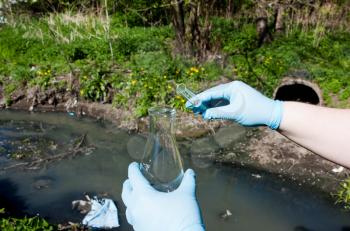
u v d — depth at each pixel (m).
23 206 4.54
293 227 4.34
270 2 9.07
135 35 8.84
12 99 7.09
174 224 1.31
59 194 4.79
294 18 9.29
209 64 7.35
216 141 5.82
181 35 7.68
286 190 4.88
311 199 4.73
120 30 9.25
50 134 6.28
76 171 5.29
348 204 4.62
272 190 4.90
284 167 5.21
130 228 4.20
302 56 7.63
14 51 8.11
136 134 6.22
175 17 7.57
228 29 8.70
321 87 6.66
